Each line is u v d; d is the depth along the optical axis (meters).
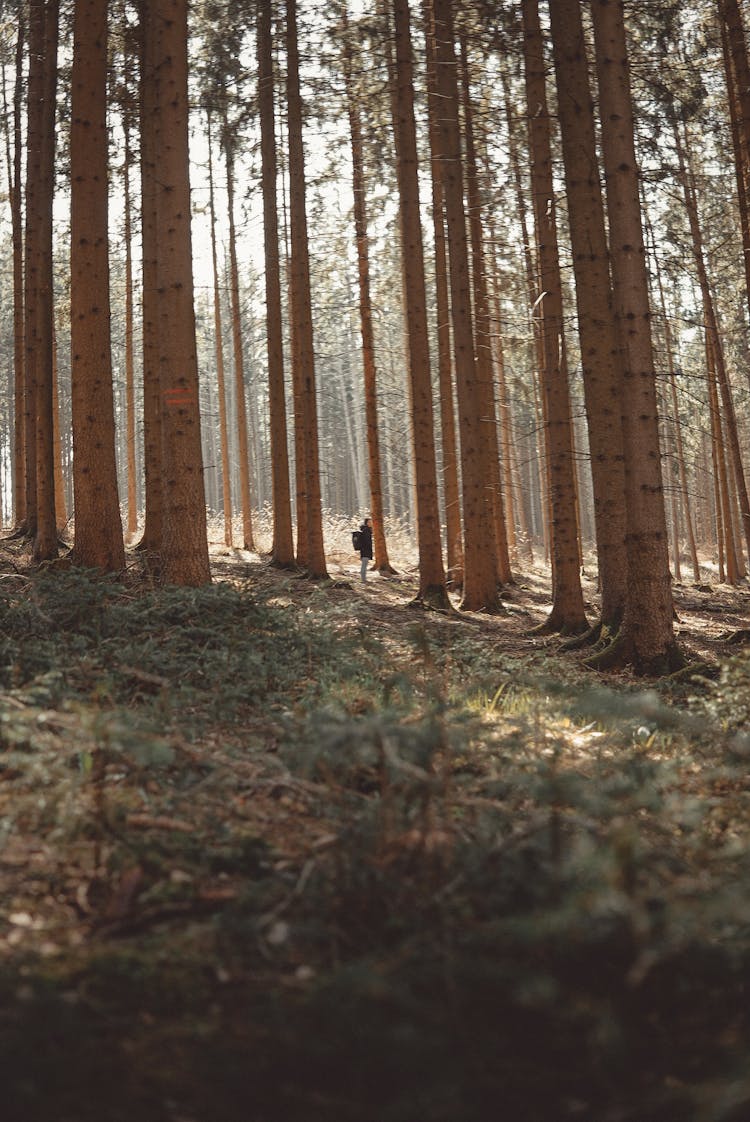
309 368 19.25
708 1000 3.15
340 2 18.23
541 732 6.27
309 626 9.53
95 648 7.48
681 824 4.47
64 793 4.30
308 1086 2.73
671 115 14.62
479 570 16.89
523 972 3.03
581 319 13.00
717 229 25.11
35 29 17.16
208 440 66.50
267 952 3.31
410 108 16.23
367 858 3.65
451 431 22.17
